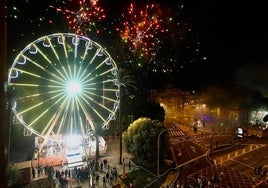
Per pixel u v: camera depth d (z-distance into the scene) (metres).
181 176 39.94
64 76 36.25
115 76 42.50
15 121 38.66
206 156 50.31
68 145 41.38
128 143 44.53
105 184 34.75
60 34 35.62
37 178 35.25
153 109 60.97
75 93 37.09
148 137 41.78
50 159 40.16
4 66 3.18
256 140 63.50
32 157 39.91
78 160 40.38
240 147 57.28
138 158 42.12
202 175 41.03
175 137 64.00
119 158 44.75
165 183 36.78
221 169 43.97
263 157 50.47
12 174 29.00
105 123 39.84
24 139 42.09
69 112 37.94
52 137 41.28
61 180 33.56
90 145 42.06
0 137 3.18
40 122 41.12
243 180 39.56
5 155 3.26
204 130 72.69
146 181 36.75
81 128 38.50
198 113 93.94
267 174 42.06
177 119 88.56
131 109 57.94
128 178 37.44
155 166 41.50
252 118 78.69
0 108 3.16
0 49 3.12
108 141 54.16
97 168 39.69
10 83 31.97
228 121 82.94
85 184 35.06
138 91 62.09
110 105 55.31
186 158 48.56
